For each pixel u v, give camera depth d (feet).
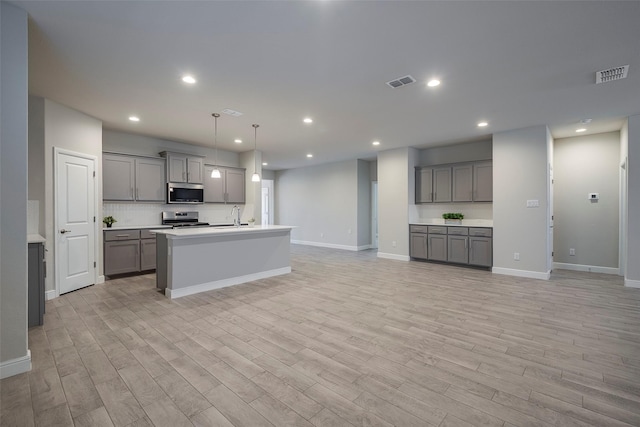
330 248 28.68
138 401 5.95
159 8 6.68
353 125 15.94
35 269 9.54
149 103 12.61
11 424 5.30
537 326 9.68
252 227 16.37
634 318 10.35
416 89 11.21
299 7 6.66
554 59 8.99
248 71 9.78
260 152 22.84
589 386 6.46
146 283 15.02
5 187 6.70
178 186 18.78
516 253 16.89
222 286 14.40
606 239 17.38
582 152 17.97
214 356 7.72
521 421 5.40
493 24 7.30
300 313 10.86
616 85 10.80
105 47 8.32
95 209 14.56
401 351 8.03
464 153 20.52
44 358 7.55
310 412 5.65
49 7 6.65
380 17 7.03
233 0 6.43
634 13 6.85
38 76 10.09
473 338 8.82
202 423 5.36
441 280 15.85
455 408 5.76
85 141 13.98
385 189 22.77
